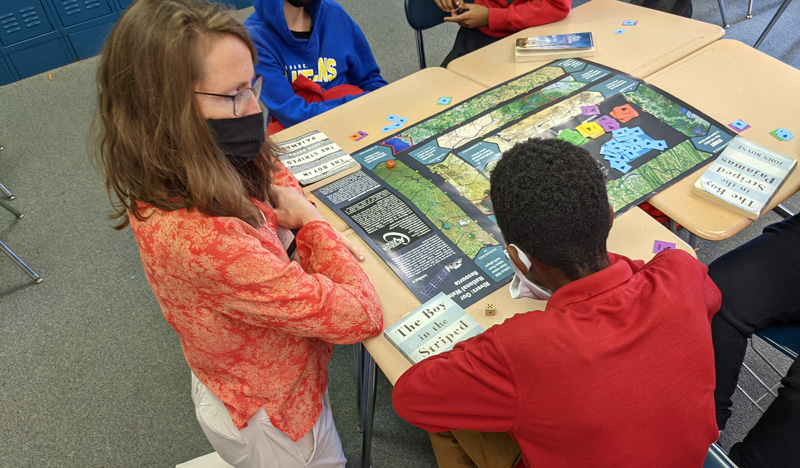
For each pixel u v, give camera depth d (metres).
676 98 1.66
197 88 0.82
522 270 0.94
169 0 0.79
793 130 1.52
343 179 1.51
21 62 3.62
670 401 0.80
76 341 2.13
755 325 1.39
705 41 1.91
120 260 2.43
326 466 1.31
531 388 0.79
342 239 1.30
